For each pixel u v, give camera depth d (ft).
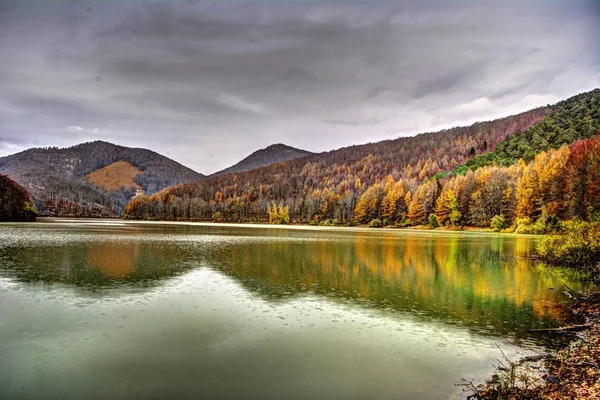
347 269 86.12
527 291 64.39
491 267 90.22
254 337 40.65
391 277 76.79
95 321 45.37
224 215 547.90
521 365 33.37
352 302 56.29
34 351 36.14
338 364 33.96
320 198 509.35
